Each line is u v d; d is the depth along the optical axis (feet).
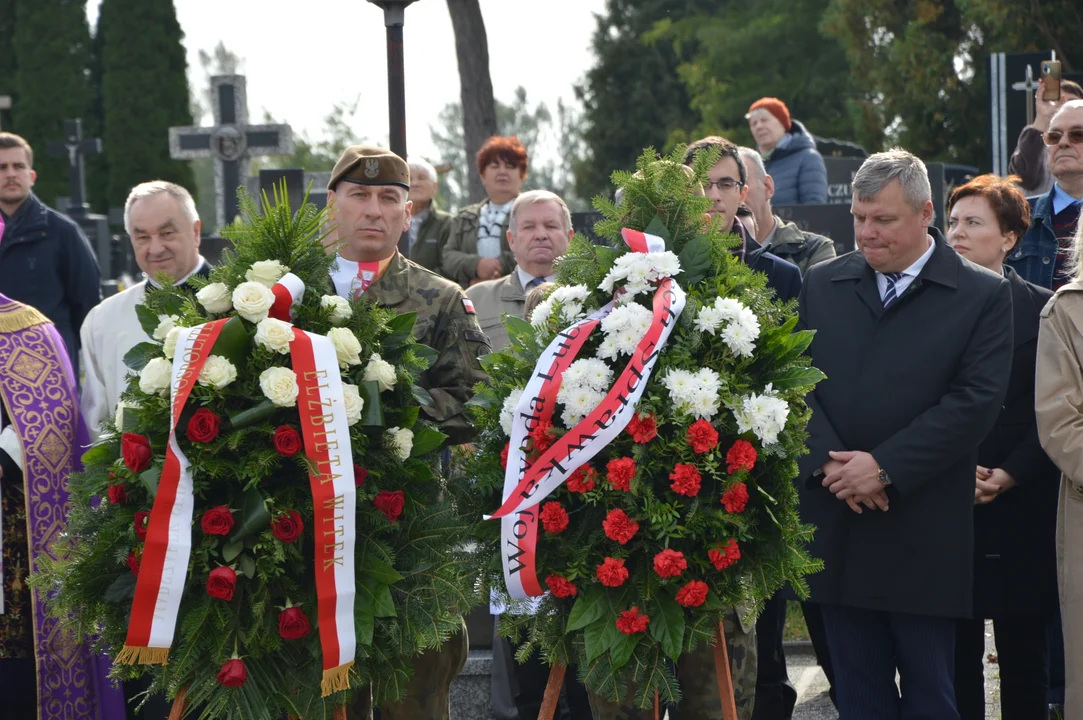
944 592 13.64
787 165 27.14
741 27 99.14
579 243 12.76
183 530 11.26
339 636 11.48
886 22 73.36
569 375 11.75
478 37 52.49
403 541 12.27
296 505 11.65
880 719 14.10
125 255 60.59
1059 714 17.02
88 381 16.05
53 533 15.33
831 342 14.24
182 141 36.78
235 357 11.68
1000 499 15.19
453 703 18.45
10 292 20.63
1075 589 13.43
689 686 13.12
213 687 11.42
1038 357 13.85
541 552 11.91
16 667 15.35
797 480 13.96
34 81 102.73
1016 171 23.35
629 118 109.29
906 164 13.76
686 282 12.23
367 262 14.16
